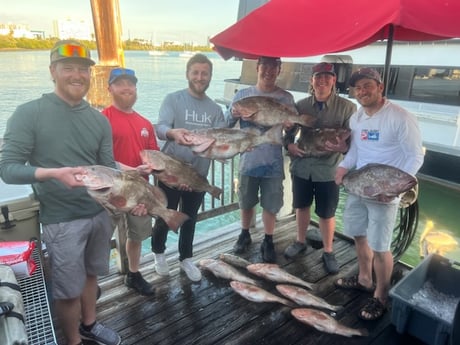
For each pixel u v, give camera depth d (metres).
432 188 6.47
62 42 1.45
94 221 1.66
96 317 2.10
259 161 2.62
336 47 1.71
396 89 6.62
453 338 1.47
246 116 2.21
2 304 1.02
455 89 5.85
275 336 2.00
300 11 1.98
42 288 1.37
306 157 2.55
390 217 2.01
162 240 2.49
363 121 2.07
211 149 2.03
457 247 5.08
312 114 2.53
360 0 1.80
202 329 2.04
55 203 1.54
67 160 1.54
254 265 2.62
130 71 2.03
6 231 1.78
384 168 1.88
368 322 2.13
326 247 2.76
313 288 2.48
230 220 5.30
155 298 2.30
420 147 1.89
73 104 1.54
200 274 2.51
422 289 2.22
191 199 2.40
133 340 1.94
